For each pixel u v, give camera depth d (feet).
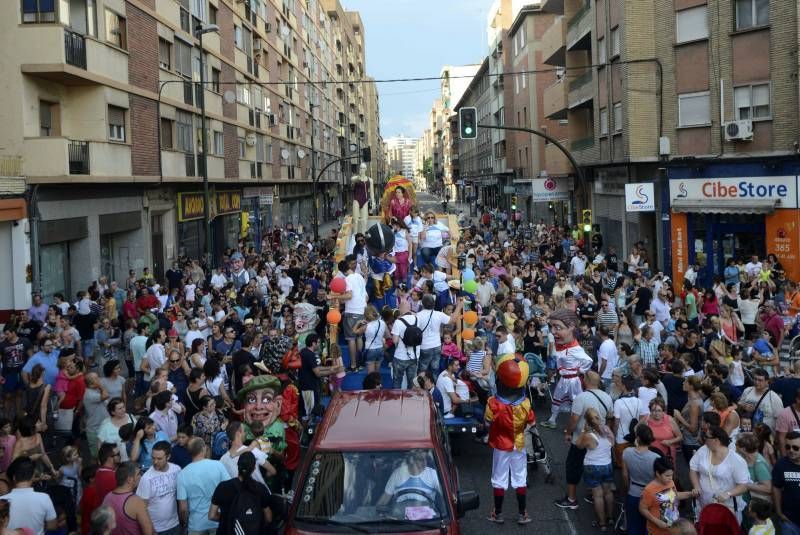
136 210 89.97
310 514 21.66
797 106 74.74
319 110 244.83
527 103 183.93
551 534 29.76
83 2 73.51
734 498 25.55
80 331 58.65
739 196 79.41
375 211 82.38
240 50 140.56
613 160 97.09
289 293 69.92
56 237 70.38
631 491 26.73
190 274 82.33
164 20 96.78
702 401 32.19
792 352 49.90
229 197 133.28
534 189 125.29
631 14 87.92
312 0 233.35
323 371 37.73
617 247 105.40
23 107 67.67
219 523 23.31
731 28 79.77
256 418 29.43
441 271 55.01
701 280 84.38
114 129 81.87
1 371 44.98
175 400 33.86
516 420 30.17
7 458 28.78
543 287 68.64
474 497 23.43
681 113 85.66
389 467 22.38
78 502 28.78
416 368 40.04
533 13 179.42
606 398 31.40
